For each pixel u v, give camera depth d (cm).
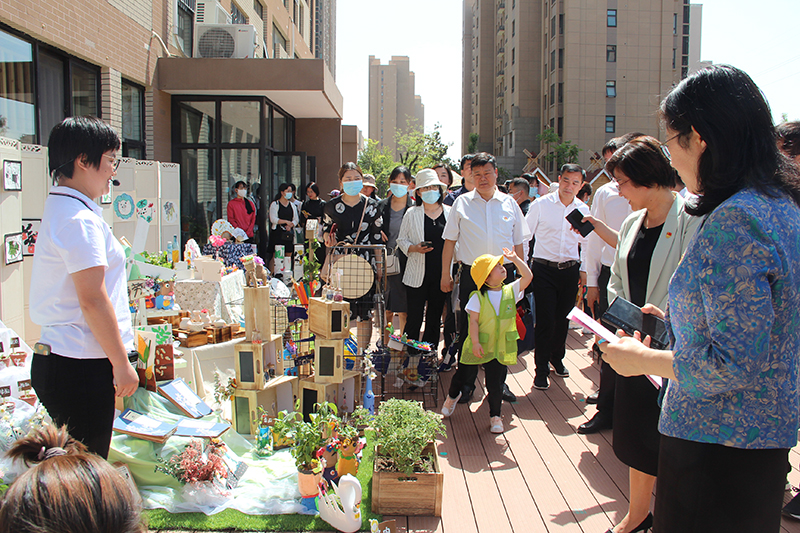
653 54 4334
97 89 750
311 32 2577
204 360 418
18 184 426
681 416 146
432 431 297
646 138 268
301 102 1088
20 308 430
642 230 281
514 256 379
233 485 293
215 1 1070
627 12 4306
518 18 4941
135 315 417
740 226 128
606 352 165
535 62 4947
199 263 501
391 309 525
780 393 134
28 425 260
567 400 455
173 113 976
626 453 244
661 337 200
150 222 705
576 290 490
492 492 304
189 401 330
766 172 136
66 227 193
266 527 261
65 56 673
